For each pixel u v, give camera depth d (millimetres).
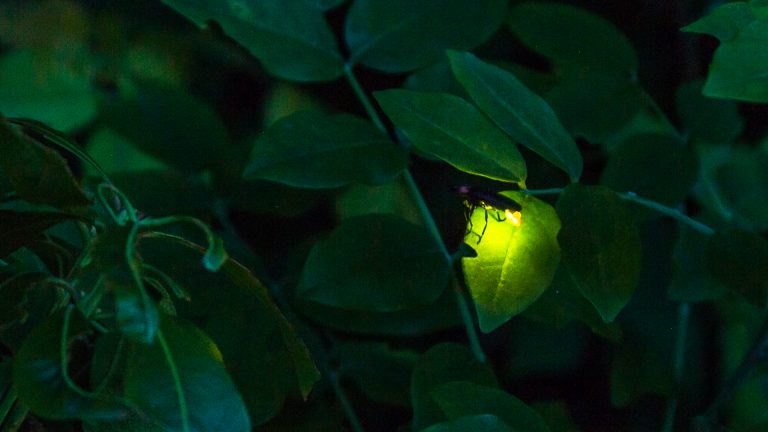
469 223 383
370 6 432
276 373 401
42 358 336
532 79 449
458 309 422
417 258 404
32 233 361
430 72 428
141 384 337
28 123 365
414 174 490
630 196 404
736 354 506
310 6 429
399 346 466
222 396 340
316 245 402
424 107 382
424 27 432
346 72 427
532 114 386
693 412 500
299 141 403
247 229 506
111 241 339
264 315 408
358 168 403
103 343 344
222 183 443
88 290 385
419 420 396
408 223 407
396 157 408
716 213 481
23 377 334
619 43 445
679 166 430
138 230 346
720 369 506
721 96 349
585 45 444
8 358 369
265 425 407
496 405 382
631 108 441
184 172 443
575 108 438
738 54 350
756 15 367
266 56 419
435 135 379
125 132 446
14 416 356
